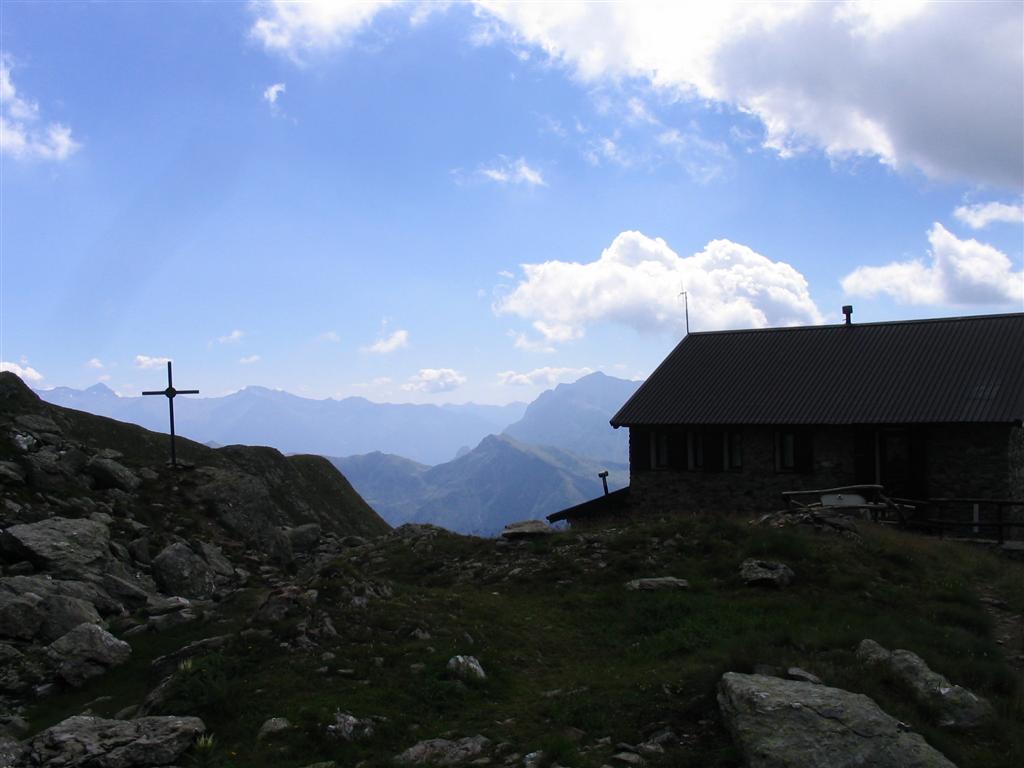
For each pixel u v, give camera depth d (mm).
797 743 7664
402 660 11383
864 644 10906
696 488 32906
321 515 38688
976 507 25984
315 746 8844
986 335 31422
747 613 14477
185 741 8609
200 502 24375
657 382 35719
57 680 12062
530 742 8992
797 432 30859
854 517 23500
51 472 21625
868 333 34469
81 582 16125
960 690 9562
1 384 27328
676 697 10031
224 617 15734
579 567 18422
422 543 22797
